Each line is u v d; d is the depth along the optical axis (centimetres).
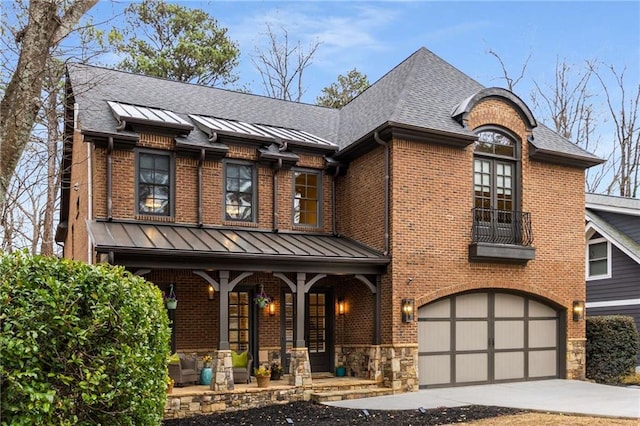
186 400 1127
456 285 1438
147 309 643
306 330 1551
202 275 1221
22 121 648
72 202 1823
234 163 1505
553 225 1592
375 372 1376
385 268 1392
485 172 1525
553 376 1587
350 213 1584
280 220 1533
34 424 514
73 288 563
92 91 1512
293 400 1245
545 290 1562
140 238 1227
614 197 2217
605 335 1616
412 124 1388
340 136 1719
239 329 1466
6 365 504
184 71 2870
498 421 1019
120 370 589
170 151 1423
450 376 1438
